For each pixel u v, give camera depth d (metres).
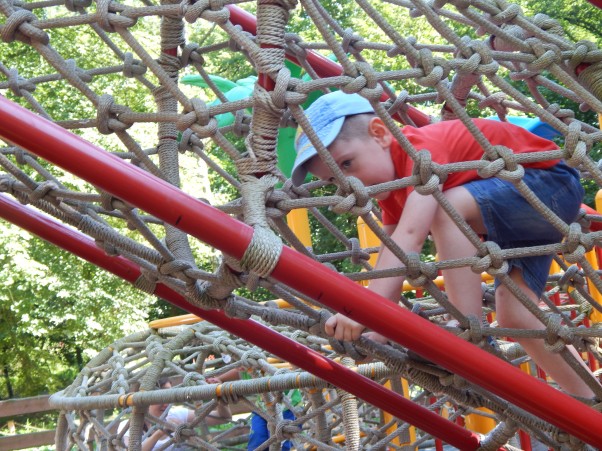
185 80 3.73
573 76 1.61
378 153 1.80
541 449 3.20
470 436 2.15
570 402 1.51
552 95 9.60
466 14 1.49
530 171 1.83
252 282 1.55
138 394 2.68
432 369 1.77
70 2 1.72
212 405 2.53
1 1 1.44
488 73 1.46
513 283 1.54
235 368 3.06
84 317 11.14
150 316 14.32
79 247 1.99
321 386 2.37
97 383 3.34
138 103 10.45
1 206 1.97
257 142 1.41
